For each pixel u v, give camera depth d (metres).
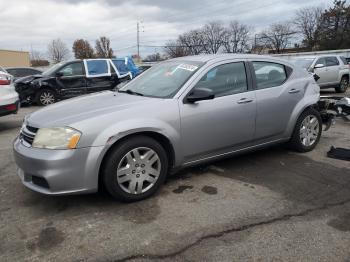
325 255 2.87
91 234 3.20
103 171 3.62
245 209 3.63
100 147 3.50
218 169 4.79
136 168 3.76
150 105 3.90
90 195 3.99
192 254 2.89
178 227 3.29
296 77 5.32
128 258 2.85
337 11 56.75
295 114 5.18
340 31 56.38
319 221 3.39
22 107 12.47
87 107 3.93
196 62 4.55
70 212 3.62
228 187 4.20
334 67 15.07
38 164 3.43
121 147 3.62
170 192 4.07
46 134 3.52
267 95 4.82
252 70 4.79
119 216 3.52
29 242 3.08
